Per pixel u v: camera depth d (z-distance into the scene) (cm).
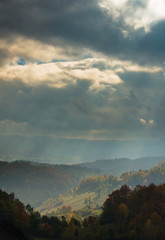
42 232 13538
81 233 15062
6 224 7250
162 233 14300
